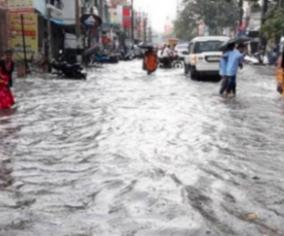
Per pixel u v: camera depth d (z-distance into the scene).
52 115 12.85
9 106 14.20
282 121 12.40
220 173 7.50
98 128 11.00
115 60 47.12
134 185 6.80
